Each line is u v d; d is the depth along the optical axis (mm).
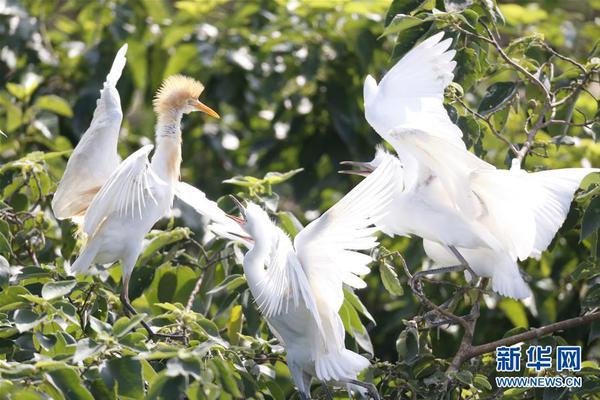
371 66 15781
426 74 10047
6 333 8500
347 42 15969
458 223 9820
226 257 10812
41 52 16422
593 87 15438
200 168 16094
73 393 7195
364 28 15609
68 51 16641
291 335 9180
